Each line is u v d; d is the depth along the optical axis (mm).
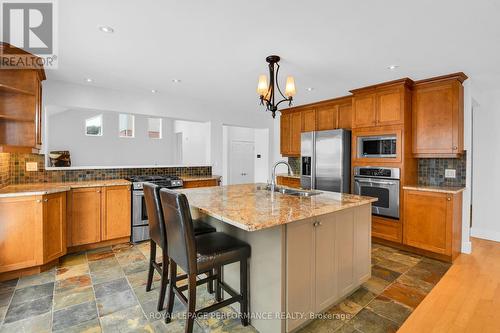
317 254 1890
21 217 2553
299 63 2863
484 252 3326
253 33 2211
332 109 4605
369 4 1777
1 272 2465
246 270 1852
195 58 2768
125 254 3209
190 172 4824
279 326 1672
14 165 3262
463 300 2205
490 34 2166
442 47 2422
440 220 3031
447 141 3170
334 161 4098
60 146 7727
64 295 2254
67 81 3590
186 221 1585
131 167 4191
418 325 1881
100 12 1896
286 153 5516
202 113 4941
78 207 3209
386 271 2754
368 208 2404
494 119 3801
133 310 2041
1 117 2617
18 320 1910
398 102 3350
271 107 2691
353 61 2783
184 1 1764
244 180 7582
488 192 3861
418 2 1743
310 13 1897
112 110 3975
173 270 1875
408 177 3432
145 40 2348
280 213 1736
